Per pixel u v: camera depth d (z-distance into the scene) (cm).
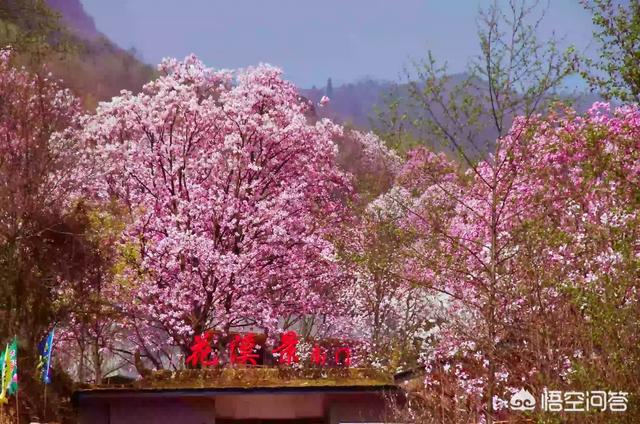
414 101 2344
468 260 2777
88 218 3856
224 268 3691
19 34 4597
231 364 3231
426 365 2825
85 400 2761
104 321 3838
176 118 4184
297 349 3719
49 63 4891
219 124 4119
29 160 3759
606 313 1922
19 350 3288
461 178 2412
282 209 3978
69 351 4066
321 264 4041
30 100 3994
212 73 4369
